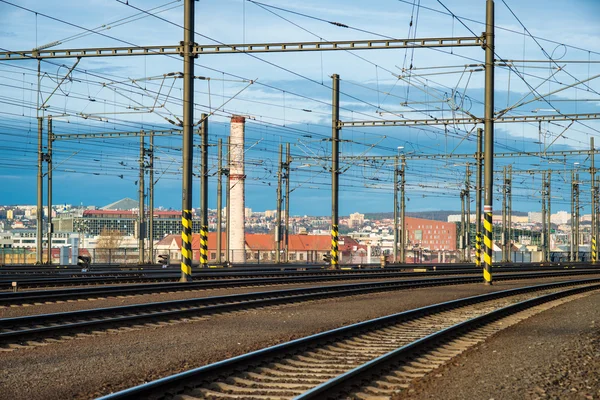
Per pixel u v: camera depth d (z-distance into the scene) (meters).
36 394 16.44
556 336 27.17
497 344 25.03
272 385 17.78
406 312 32.66
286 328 28.95
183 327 28.97
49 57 47.31
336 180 80.44
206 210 81.81
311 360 21.52
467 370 19.84
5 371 19.11
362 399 16.62
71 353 22.16
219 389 17.38
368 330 28.28
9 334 23.78
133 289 42.59
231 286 50.19
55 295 37.62
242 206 154.62
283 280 55.22
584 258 162.50
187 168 51.44
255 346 23.92
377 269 81.38
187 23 50.28
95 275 63.47
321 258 137.00
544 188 149.88
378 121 71.62
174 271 72.75
